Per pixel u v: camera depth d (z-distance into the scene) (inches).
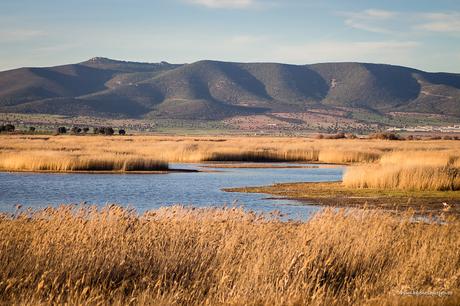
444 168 1403.8
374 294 436.8
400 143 4109.3
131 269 448.8
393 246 518.6
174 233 506.9
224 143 3969.0
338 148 3243.1
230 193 1366.9
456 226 659.4
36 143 3351.4
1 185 1515.7
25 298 391.2
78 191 1395.2
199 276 446.9
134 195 1326.3
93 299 385.4
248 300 407.2
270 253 470.3
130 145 3292.3
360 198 1210.6
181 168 2292.1
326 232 517.7
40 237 464.1
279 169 2326.5
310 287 420.5
